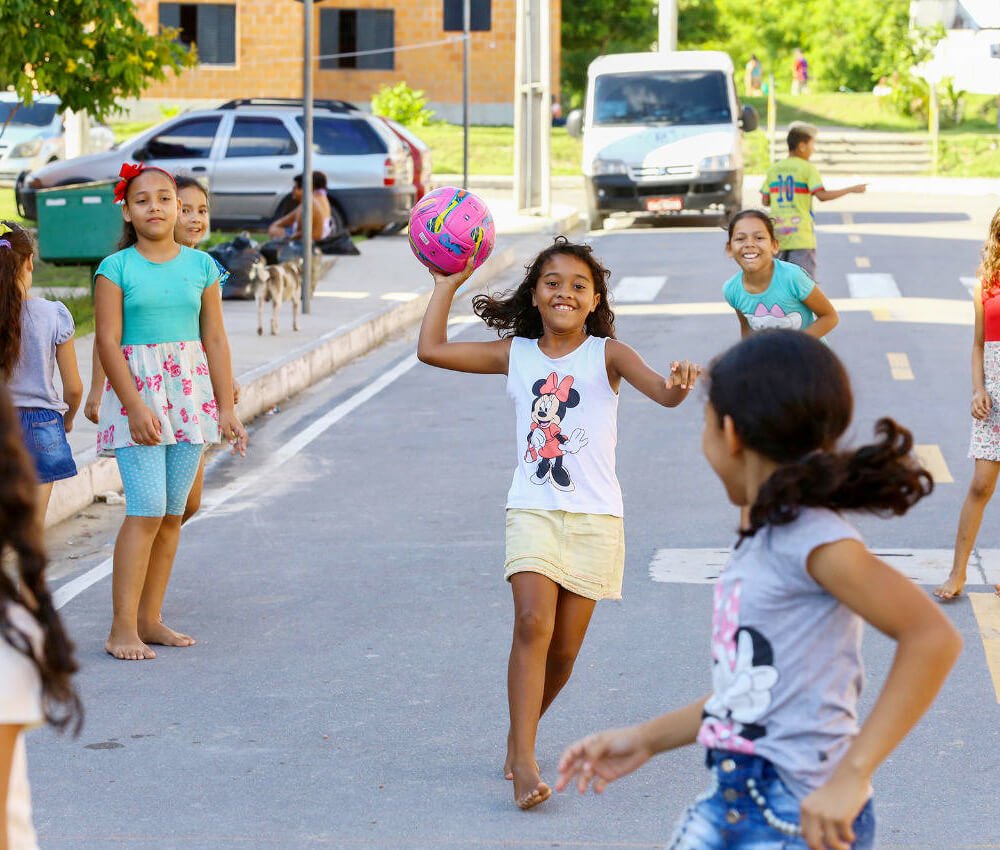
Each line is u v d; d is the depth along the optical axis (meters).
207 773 6.21
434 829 5.65
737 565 3.25
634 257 26.61
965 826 5.64
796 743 3.18
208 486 11.58
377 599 8.66
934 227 30.23
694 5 67.25
